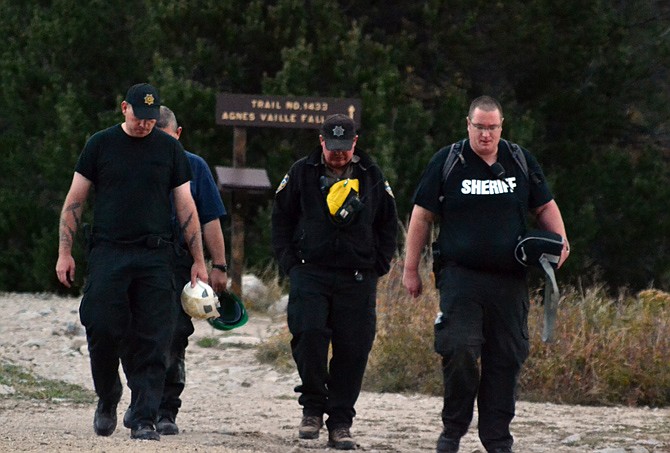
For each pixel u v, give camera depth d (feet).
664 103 293.43
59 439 77.71
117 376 87.10
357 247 90.68
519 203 81.15
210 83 259.39
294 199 91.76
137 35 273.54
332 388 93.50
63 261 83.56
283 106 201.87
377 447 95.76
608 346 131.03
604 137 285.43
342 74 245.65
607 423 111.55
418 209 83.15
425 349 136.77
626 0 302.86
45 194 273.54
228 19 253.03
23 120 274.57
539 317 135.13
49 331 173.78
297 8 252.83
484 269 80.94
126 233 82.28
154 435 81.92
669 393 128.06
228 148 251.39
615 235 267.18
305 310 91.09
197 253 86.33
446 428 82.99
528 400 128.06
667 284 265.54
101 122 252.42
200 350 163.02
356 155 92.17
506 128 252.01
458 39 255.70
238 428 104.68
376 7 269.23
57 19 270.05
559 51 267.80
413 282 84.48
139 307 82.84
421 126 248.11
